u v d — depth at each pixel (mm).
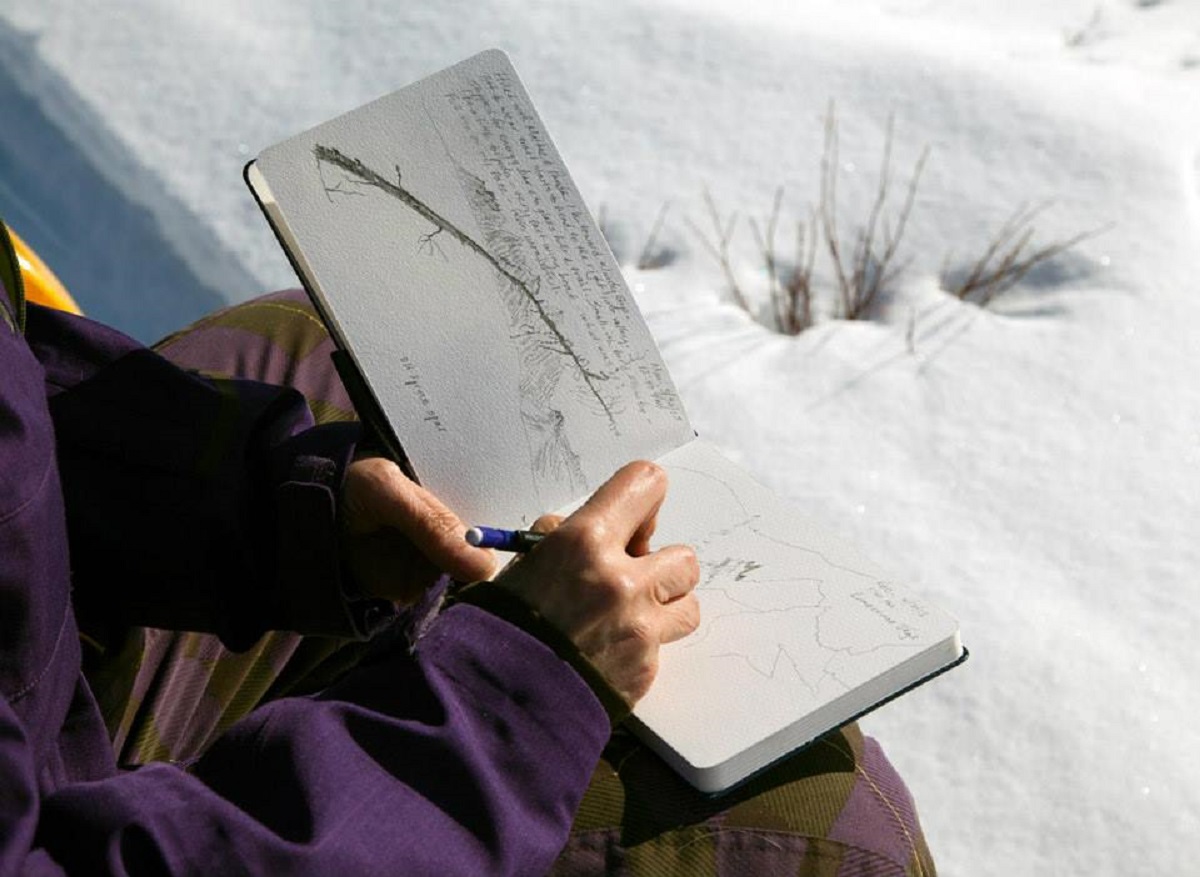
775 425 2059
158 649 1333
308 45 2824
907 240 2344
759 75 2668
